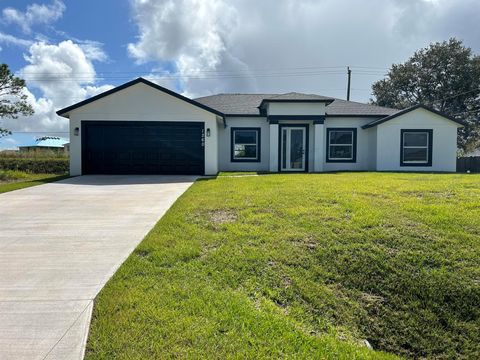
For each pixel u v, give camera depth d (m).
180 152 14.73
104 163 14.62
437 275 4.32
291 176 12.70
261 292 3.96
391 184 9.25
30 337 2.93
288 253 4.76
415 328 3.79
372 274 4.40
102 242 5.34
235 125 18.02
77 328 3.07
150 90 14.56
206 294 3.73
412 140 17.11
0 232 5.86
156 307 3.42
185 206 7.21
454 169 17.09
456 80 35.06
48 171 20.44
